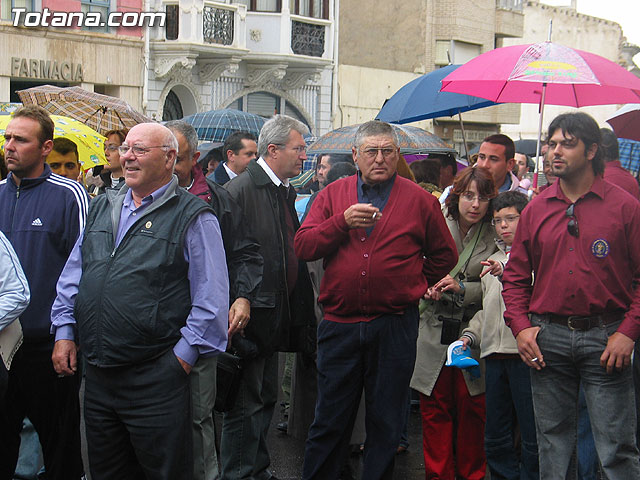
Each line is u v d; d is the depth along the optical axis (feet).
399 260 20.24
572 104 27.81
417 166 33.30
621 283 18.42
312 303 23.62
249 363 21.94
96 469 18.17
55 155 25.03
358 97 121.29
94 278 17.56
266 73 104.94
